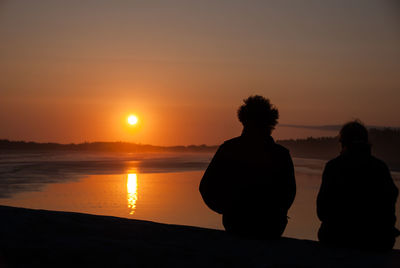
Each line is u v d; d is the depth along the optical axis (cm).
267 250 397
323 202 459
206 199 457
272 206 448
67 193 2802
